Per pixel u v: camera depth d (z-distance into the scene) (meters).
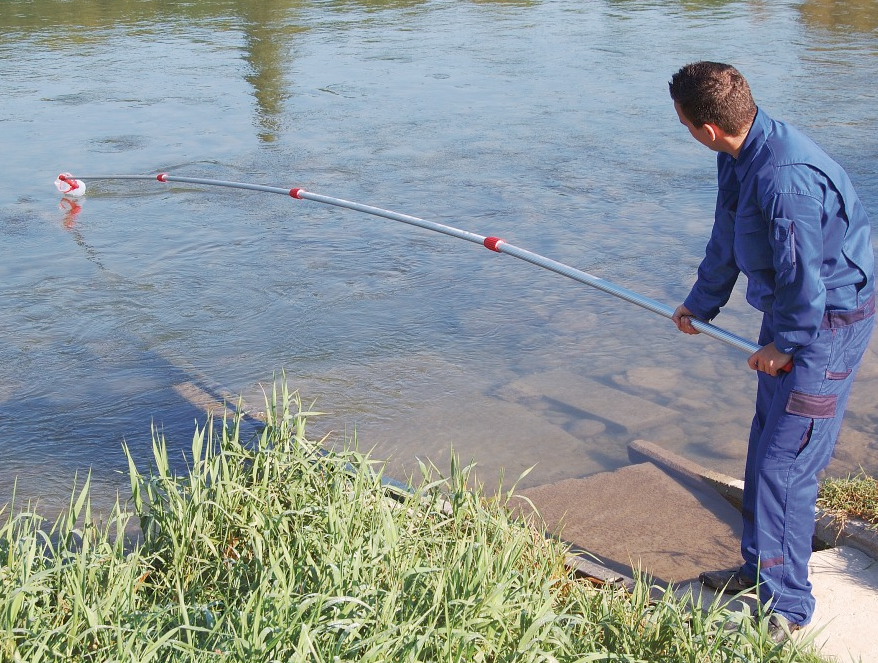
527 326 6.27
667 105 12.97
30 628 2.62
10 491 4.43
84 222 8.86
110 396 5.42
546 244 7.88
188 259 7.80
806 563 3.00
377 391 5.39
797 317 2.74
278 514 3.20
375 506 3.31
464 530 3.38
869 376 5.28
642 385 5.39
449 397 5.30
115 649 2.58
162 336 6.28
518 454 4.68
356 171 10.34
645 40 18.06
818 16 20.52
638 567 3.54
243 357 5.92
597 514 3.99
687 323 3.37
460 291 6.93
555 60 16.34
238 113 13.15
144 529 3.30
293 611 2.63
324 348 6.02
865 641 2.99
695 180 9.63
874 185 9.10
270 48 17.97
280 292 7.01
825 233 2.76
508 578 2.89
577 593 3.05
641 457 4.52
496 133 11.80
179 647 2.51
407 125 12.33
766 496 2.95
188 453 4.77
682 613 2.94
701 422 4.95
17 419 5.14
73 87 14.78
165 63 16.64
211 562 3.14
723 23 19.92
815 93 13.16
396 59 16.77
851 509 3.59
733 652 2.69
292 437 3.65
